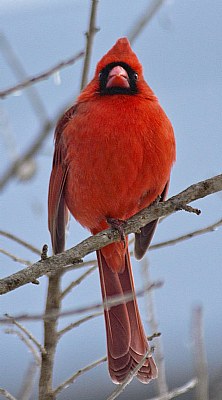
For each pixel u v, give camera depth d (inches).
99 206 310.8
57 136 323.6
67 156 310.7
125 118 297.7
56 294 286.0
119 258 315.9
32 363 270.1
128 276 316.5
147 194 312.3
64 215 322.7
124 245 298.0
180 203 271.7
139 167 299.6
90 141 298.0
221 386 264.5
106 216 315.6
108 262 316.5
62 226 320.8
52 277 286.4
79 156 303.0
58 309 280.8
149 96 310.3
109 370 299.6
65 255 249.8
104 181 301.9
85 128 300.2
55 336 275.3
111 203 309.3
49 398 267.7
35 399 325.1
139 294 263.6
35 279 237.5
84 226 325.7
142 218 275.7
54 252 319.6
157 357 276.4
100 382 352.8
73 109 315.0
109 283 315.9
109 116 298.2
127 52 316.5
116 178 300.5
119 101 303.1
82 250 259.0
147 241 318.7
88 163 300.8
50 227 323.6
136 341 303.9
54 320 273.9
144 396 344.8
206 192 271.0
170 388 342.0
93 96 312.2
